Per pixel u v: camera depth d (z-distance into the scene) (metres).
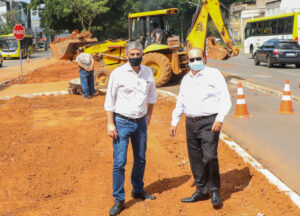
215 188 4.36
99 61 16.22
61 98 12.97
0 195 4.85
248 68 24.05
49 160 6.27
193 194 4.59
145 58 14.65
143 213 4.26
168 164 6.03
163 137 7.66
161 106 10.99
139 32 15.41
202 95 4.21
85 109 10.82
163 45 14.84
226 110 4.12
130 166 5.95
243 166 5.68
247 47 40.94
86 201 4.68
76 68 27.20
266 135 7.56
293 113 9.77
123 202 4.37
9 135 7.87
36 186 5.16
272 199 4.43
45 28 73.56
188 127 4.43
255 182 4.99
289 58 23.73
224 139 7.11
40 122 9.21
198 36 16.05
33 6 61.25
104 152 6.76
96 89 13.94
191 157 4.52
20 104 11.97
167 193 4.86
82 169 5.86
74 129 8.41
